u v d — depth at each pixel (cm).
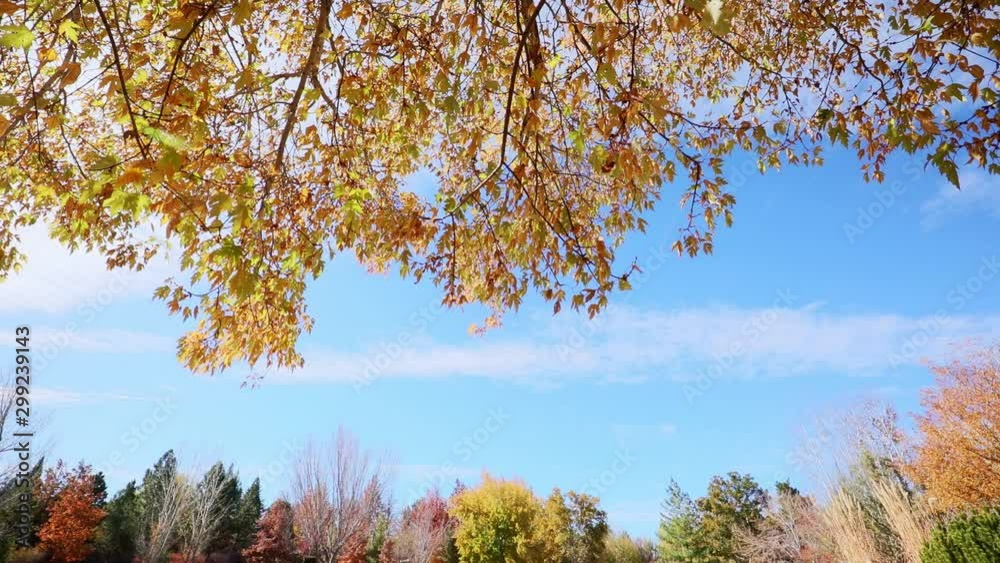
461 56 404
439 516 3169
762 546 2847
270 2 525
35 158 541
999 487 1533
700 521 3459
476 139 433
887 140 433
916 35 373
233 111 460
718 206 486
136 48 370
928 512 1491
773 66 614
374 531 2891
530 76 393
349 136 530
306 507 2223
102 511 2689
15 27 252
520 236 488
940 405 1711
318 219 520
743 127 502
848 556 1600
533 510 2609
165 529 2628
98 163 269
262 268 469
